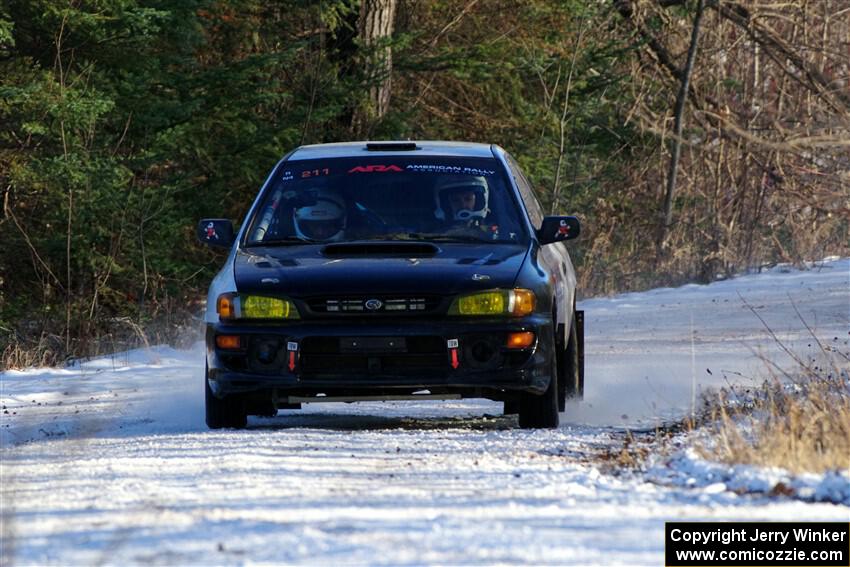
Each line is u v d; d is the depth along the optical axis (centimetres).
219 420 3183
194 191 8269
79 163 7044
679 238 10775
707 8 11481
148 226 7631
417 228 3369
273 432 2923
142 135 7800
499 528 1695
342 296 3034
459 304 3031
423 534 1641
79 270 7412
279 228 3397
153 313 7194
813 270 8956
